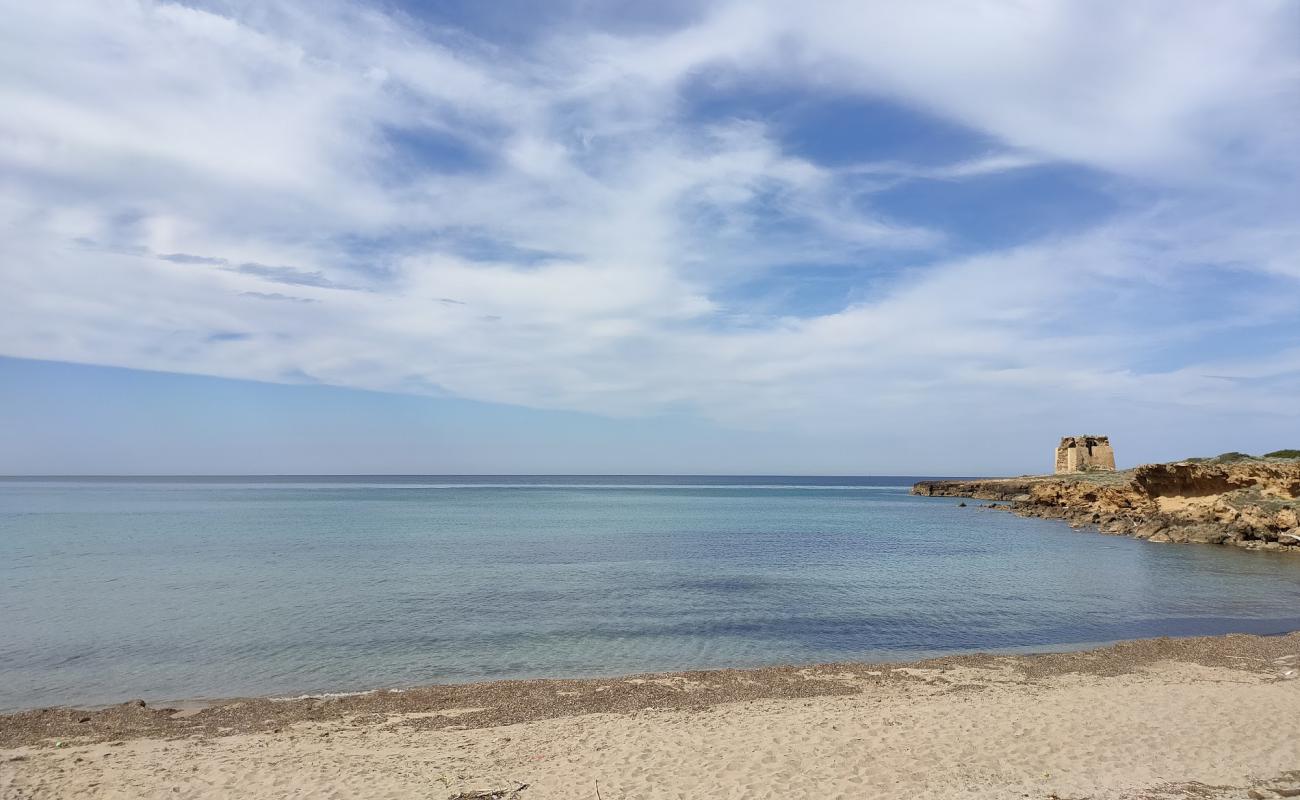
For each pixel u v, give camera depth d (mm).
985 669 22656
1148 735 15609
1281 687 19703
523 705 19172
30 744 16125
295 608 32500
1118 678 21328
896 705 18500
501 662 24328
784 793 12781
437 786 13281
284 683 21969
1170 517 68500
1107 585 40156
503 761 14648
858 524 84438
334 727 17359
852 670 22672
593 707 18938
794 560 50062
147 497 150875
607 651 25719
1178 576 43656
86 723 17703
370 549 55688
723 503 138500
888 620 30688
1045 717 17031
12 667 23484
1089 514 82438
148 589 37344
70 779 13688
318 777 13781
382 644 26422
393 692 20391
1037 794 12625
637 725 17125
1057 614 32312
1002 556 53062
